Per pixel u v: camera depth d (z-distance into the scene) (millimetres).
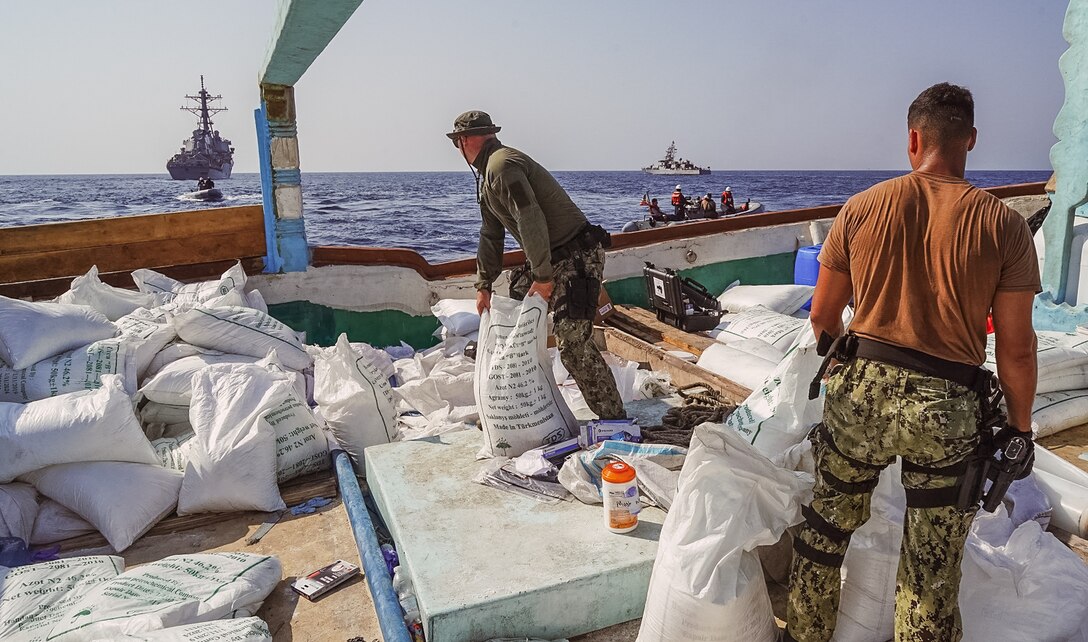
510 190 3102
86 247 5234
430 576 2354
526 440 3271
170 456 3373
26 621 2160
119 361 3746
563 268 3350
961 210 1718
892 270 1798
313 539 2963
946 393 1717
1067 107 4508
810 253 6312
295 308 5680
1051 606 2059
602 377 3410
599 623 2389
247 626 2041
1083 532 2648
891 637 2131
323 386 3879
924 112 1849
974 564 2150
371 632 2334
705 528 2018
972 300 1703
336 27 3662
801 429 2494
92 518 2938
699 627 1953
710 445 2057
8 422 3031
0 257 5055
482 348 3369
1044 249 4793
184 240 5449
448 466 3238
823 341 2119
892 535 2119
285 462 3387
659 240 6605
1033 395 1752
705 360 4555
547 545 2533
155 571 2391
